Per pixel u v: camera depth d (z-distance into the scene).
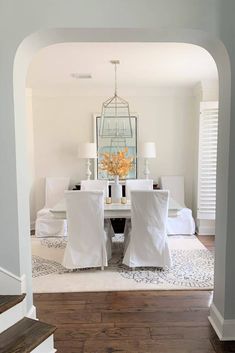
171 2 2.22
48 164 5.98
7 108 2.24
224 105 2.41
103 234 3.75
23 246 2.41
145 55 3.76
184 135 5.91
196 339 2.40
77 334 2.46
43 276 3.59
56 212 3.90
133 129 5.90
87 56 3.78
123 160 4.47
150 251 3.73
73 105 5.87
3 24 2.19
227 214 2.37
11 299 2.26
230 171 2.34
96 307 2.89
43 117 5.89
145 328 2.54
